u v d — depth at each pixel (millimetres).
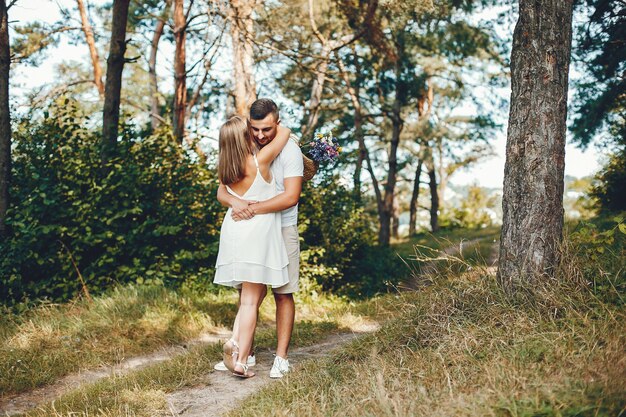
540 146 4293
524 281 4242
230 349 4398
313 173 4824
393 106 22922
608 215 14344
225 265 4316
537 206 4285
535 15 4348
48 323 6297
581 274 4152
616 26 11109
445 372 3338
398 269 12859
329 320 7125
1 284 7703
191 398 4172
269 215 4328
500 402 2783
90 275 7965
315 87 17156
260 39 12961
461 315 4227
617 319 3660
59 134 8875
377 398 3129
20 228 7891
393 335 4465
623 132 14156
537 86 4316
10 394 4762
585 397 2686
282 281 4332
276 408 3432
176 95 12711
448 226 32188
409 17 12078
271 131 4289
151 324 6539
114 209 8398
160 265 8477
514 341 3621
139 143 9422
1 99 8273
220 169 4316
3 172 8250
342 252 12047
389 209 22922
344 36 15703
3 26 8305
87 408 3994
